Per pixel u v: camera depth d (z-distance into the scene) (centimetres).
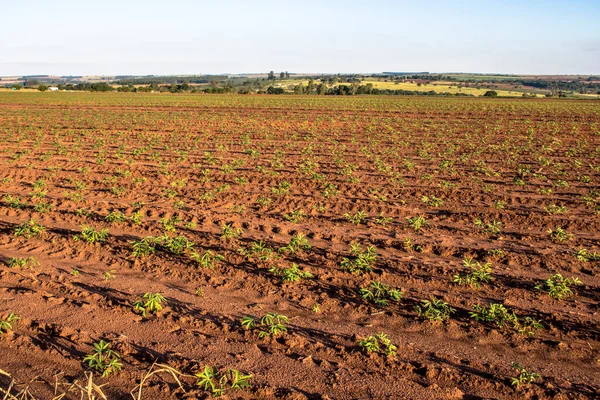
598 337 662
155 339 645
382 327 686
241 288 797
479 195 1408
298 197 1380
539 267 900
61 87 11431
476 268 877
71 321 684
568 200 1366
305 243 967
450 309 722
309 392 545
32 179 1612
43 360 596
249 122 3466
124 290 786
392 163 1925
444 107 5056
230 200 1352
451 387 554
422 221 1149
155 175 1658
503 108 4912
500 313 705
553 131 2973
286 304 748
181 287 800
